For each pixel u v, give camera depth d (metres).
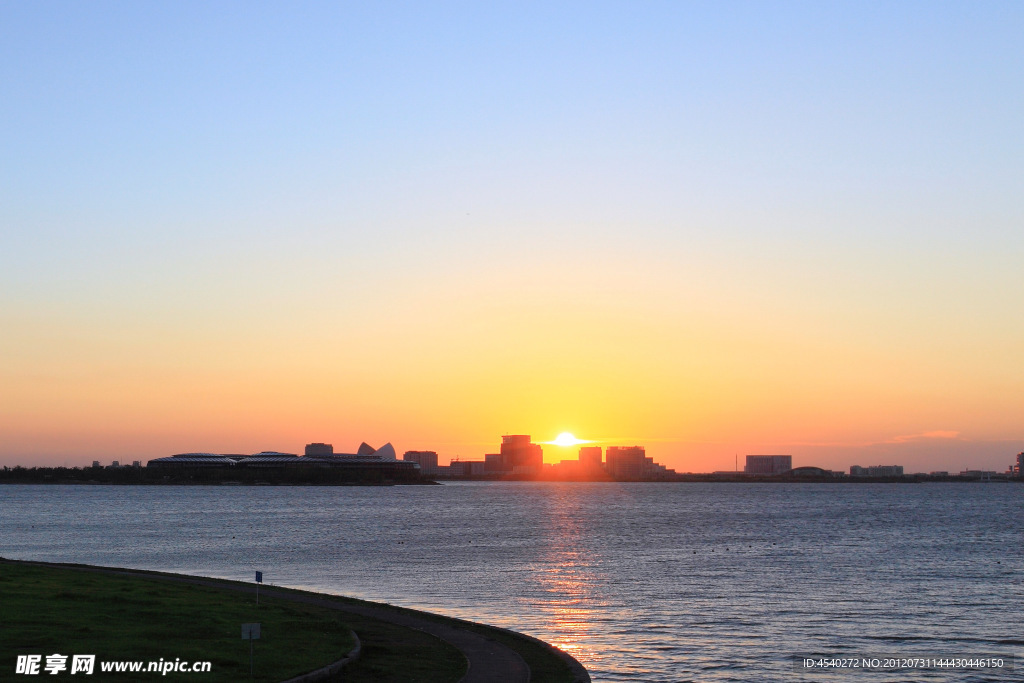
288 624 41.47
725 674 42.31
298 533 136.12
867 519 189.25
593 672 42.25
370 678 32.09
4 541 118.12
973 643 50.03
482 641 40.50
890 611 60.75
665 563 92.12
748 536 134.12
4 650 32.25
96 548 107.12
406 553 102.00
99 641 34.47
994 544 119.81
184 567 85.69
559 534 136.75
